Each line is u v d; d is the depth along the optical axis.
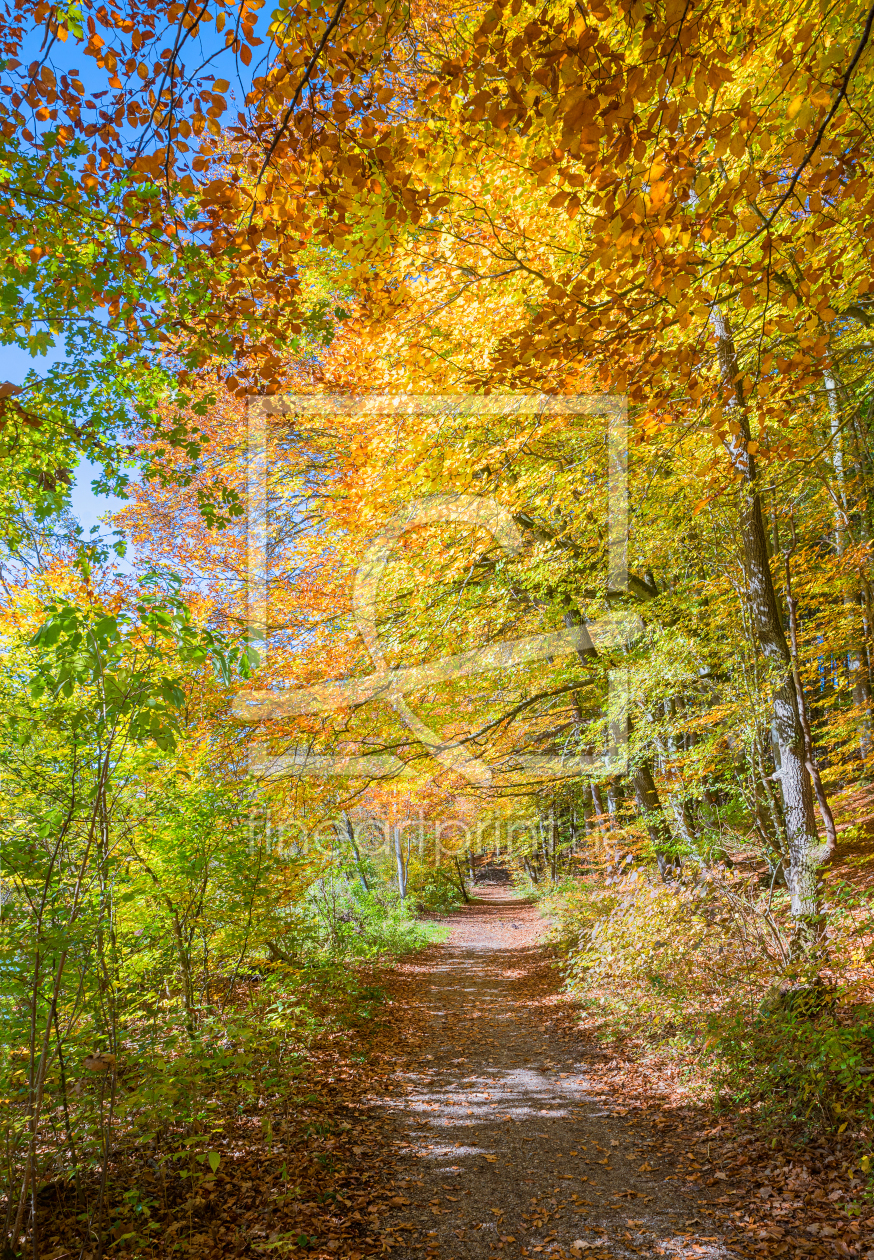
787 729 7.22
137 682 3.87
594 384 6.84
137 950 5.68
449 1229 4.53
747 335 6.47
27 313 4.84
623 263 3.61
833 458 11.15
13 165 4.24
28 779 4.54
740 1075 5.68
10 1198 3.77
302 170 3.93
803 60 3.27
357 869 11.97
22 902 4.17
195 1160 4.75
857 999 5.79
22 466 6.27
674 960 7.81
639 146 3.02
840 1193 4.29
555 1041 9.00
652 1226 4.42
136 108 4.04
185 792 6.22
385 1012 10.78
